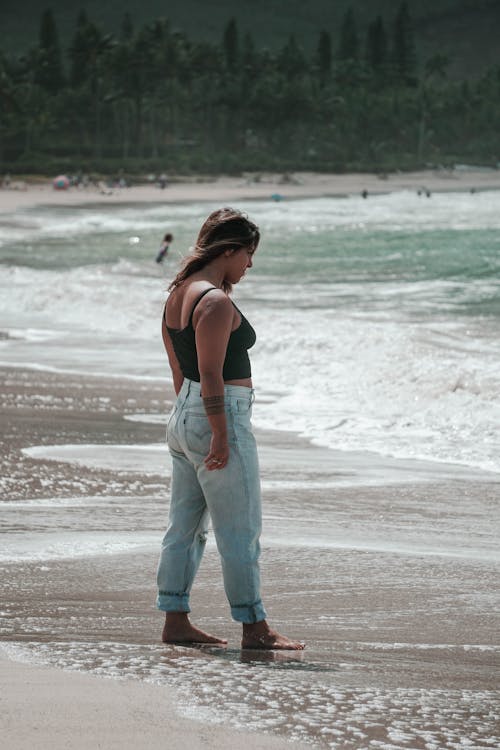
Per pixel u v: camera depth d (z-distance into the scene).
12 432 11.18
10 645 4.21
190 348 4.61
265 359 17.59
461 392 13.55
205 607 5.36
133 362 17.86
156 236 64.00
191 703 3.44
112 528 7.08
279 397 14.74
